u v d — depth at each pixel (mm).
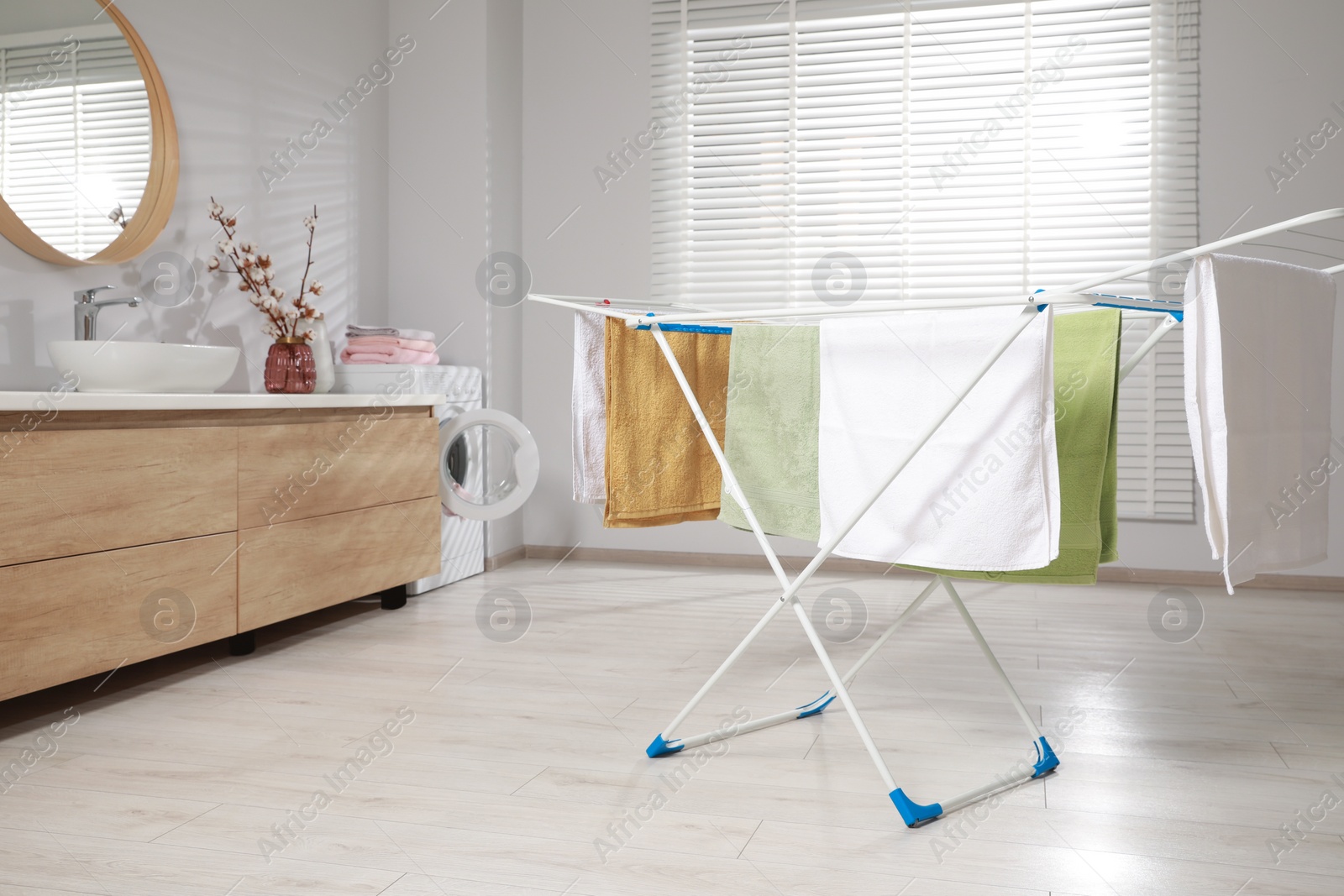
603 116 4117
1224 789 1650
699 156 4035
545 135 4184
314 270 3541
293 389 3027
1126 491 3621
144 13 2801
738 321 1950
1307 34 3455
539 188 4195
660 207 4070
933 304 1540
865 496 1646
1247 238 1306
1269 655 2559
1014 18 3707
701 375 2107
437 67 3906
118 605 2111
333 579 2818
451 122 3896
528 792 1634
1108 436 1595
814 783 1673
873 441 1635
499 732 1939
